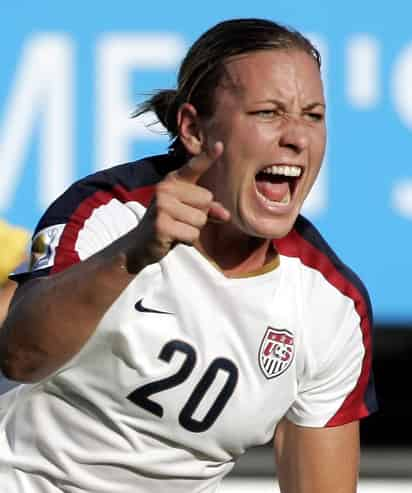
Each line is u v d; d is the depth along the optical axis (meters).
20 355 9.25
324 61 18.48
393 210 18.55
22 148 18.38
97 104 18.36
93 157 18.38
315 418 10.96
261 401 10.23
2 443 10.41
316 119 9.72
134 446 10.20
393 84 18.48
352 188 18.52
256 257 10.09
